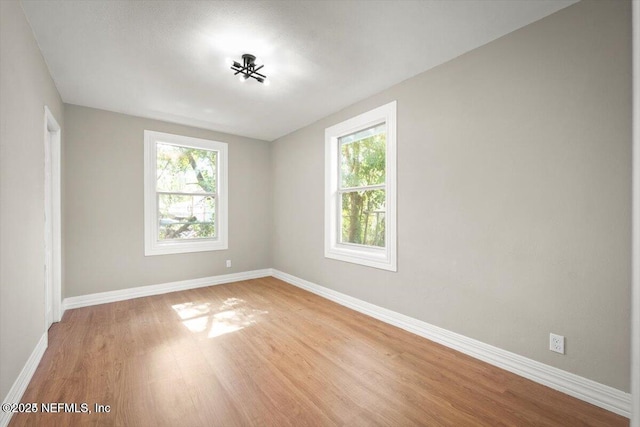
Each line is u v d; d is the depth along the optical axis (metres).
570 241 1.79
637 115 1.01
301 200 4.34
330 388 1.85
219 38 2.14
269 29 2.04
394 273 2.89
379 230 3.26
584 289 1.74
